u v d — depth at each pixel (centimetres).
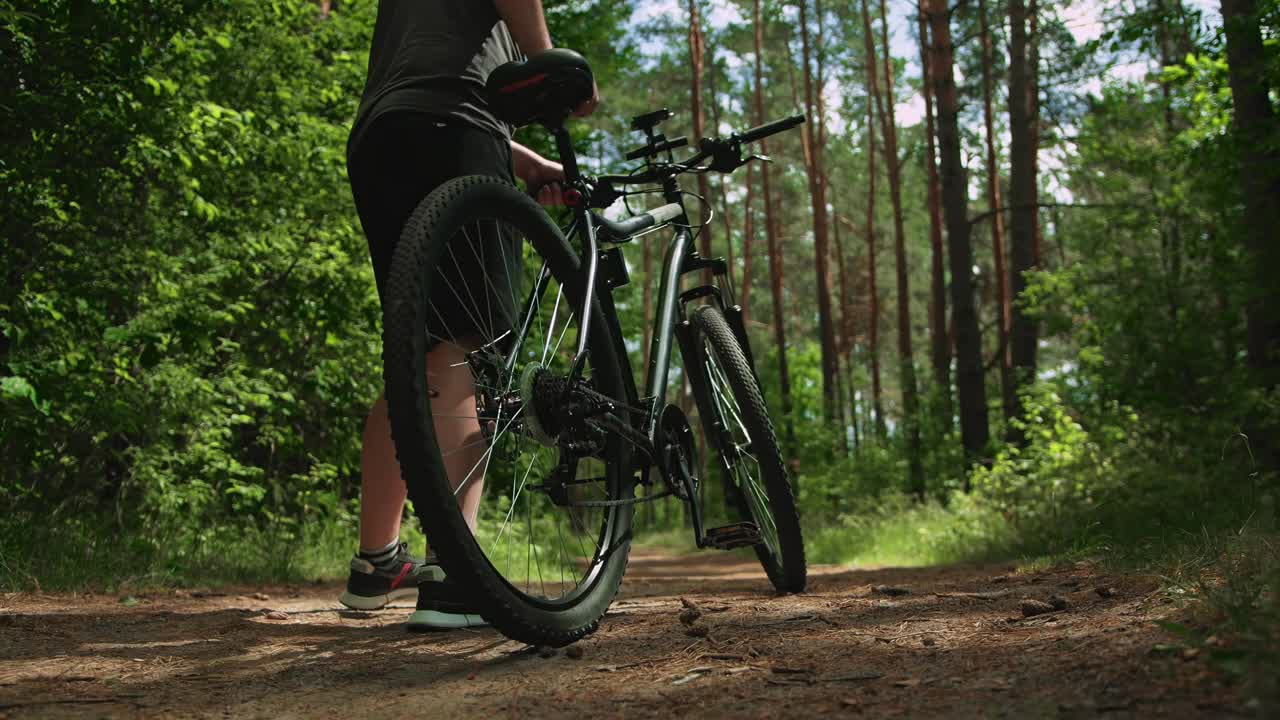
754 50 2950
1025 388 1120
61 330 480
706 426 301
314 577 537
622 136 3017
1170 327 1013
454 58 237
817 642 176
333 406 720
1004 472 920
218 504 638
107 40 461
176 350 590
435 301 196
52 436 507
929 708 119
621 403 228
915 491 1845
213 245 628
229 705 149
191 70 575
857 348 4344
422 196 239
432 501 169
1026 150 1426
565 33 1496
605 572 212
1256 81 759
